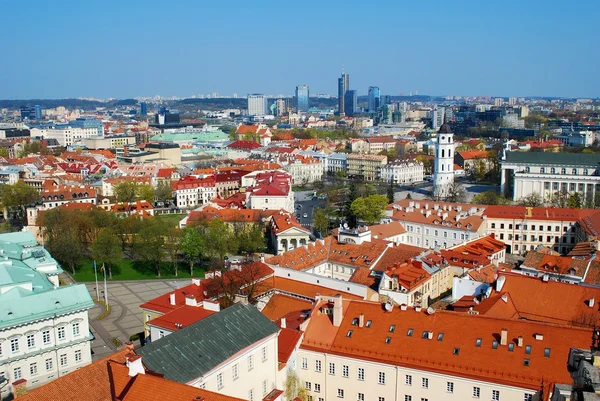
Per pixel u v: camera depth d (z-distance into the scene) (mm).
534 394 102875
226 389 102000
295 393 122375
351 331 123125
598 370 46312
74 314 151875
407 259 184750
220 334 106000
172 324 131125
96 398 87500
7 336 139500
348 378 120062
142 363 93188
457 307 148250
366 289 157250
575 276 169375
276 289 167500
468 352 111500
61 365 149250
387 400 116625
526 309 136500
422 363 112812
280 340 123812
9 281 155125
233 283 160375
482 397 107625
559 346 107312
